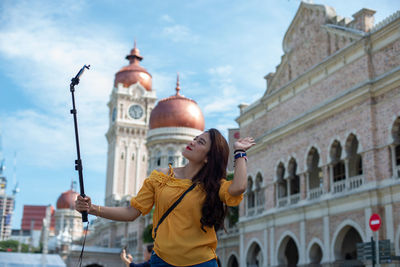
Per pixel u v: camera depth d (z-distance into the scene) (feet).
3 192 194.70
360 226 103.96
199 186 16.80
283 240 133.08
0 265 68.44
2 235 186.19
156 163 278.46
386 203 99.09
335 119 116.88
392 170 99.86
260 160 150.41
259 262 169.58
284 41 144.05
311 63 130.62
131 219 17.93
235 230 181.68
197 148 17.25
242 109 165.68
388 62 104.83
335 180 127.85
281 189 139.74
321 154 120.57
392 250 93.97
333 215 113.19
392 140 100.12
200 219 16.47
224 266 180.75
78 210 17.42
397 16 104.58
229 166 165.37
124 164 376.68
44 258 74.38
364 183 105.19
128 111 385.70
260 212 147.23
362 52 110.83
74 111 17.93
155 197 17.29
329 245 112.78
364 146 106.52
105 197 387.75
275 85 147.84
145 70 405.18
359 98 108.68
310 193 123.95
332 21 125.18
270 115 147.74
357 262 98.02
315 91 126.93
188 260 16.35
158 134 279.69
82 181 17.39
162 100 287.89
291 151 133.39
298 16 136.98
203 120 288.30
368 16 113.70
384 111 103.65
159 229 16.92
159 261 16.65
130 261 35.55
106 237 331.98
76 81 18.13
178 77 296.92
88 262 275.80
